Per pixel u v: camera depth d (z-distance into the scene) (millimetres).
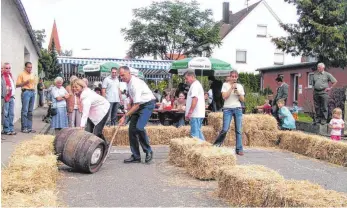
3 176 4766
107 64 17688
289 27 20484
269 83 31641
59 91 10492
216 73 17469
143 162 7664
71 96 11008
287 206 4055
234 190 4902
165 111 13461
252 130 10594
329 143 8406
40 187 4922
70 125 11062
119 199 5055
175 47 40531
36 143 6398
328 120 14008
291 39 20250
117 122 13586
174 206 4789
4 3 11750
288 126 11391
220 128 10438
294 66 27500
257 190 4641
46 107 24984
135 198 5117
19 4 12172
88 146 6438
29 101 10961
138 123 7445
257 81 33844
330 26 18875
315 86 13375
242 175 4812
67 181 5980
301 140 9391
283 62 42156
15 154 5934
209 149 6449
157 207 4734
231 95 8805
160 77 29250
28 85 10898
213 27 39938
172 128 10469
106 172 6699
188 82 8234
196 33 39406
